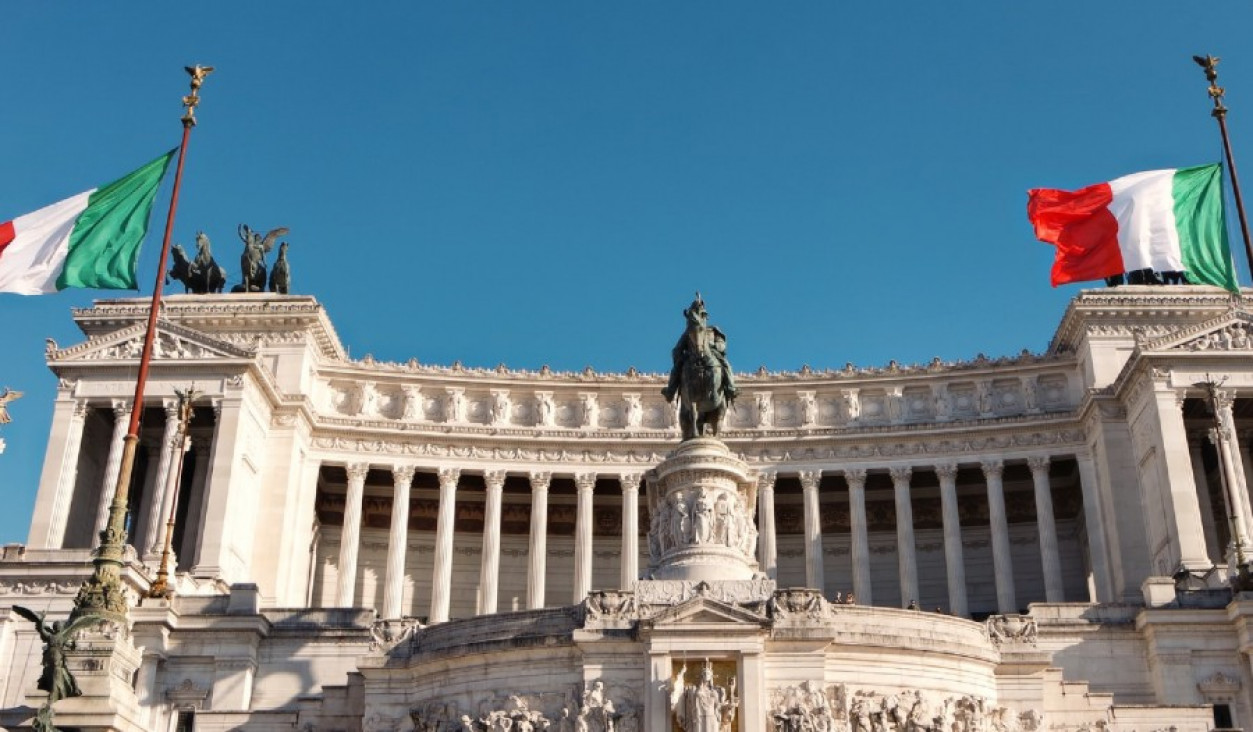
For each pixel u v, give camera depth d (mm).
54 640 30797
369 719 46281
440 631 46844
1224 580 65875
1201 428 87562
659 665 41750
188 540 84875
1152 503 81500
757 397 96250
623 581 89938
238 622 60875
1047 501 88938
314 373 93250
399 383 95062
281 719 48500
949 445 92250
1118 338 89750
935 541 97062
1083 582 94438
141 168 58281
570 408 96250
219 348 84312
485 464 92812
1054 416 90125
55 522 80375
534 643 43531
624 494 92812
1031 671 46500
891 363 95938
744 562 49656
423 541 97812
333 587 95625
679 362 54125
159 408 85312
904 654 43562
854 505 91875
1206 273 66688
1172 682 58688
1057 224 68750
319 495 97000
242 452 83000
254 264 96625
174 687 59875
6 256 56719
